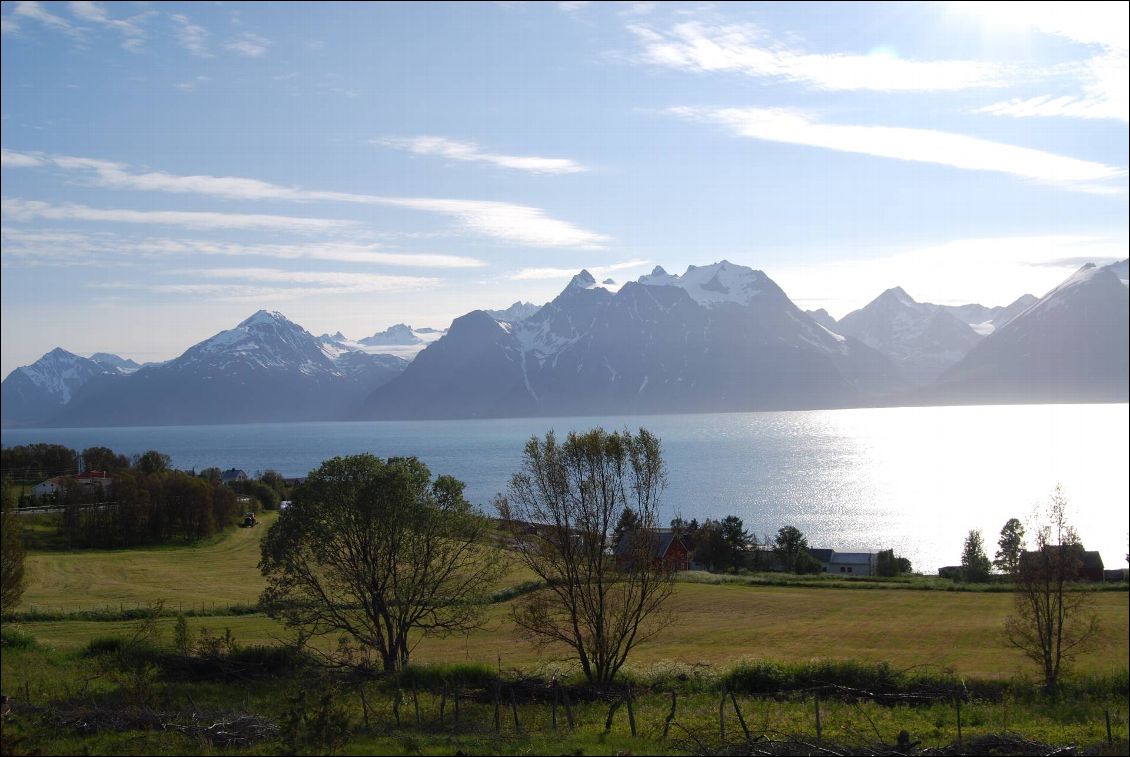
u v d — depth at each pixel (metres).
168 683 35.97
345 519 40.19
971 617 64.19
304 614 40.22
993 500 188.25
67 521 106.81
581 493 35.38
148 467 152.00
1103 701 35.72
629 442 35.88
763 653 51.03
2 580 50.12
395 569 40.72
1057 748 25.92
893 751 25.33
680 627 60.56
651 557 35.50
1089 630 41.47
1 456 158.38
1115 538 133.50
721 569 110.81
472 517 42.66
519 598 63.94
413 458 43.12
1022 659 49.12
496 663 43.94
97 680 35.78
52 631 54.88
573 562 35.16
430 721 28.97
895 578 86.69
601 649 35.31
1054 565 40.03
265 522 133.00
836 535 149.38
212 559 98.69
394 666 39.56
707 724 28.52
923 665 46.16
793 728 28.34
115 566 91.88
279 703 31.69
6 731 24.12
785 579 83.00
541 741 25.19
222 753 23.53
